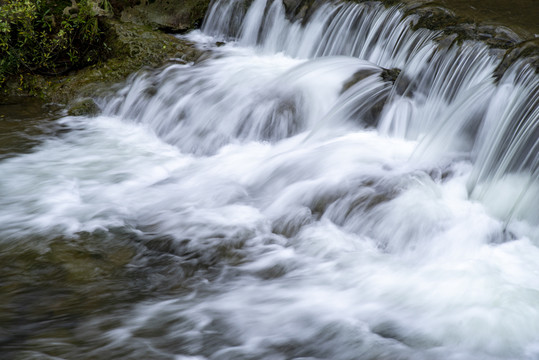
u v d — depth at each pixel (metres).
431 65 5.80
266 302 4.00
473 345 3.59
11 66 7.75
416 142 5.63
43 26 7.88
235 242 4.62
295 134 6.16
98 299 4.03
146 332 3.73
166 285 4.20
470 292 3.96
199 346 3.62
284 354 3.57
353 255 4.42
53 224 4.86
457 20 6.00
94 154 6.27
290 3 7.71
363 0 6.97
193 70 7.33
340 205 4.77
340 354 3.56
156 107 6.99
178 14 8.62
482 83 5.18
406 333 3.69
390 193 4.71
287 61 7.50
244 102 6.47
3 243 4.59
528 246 4.40
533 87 4.70
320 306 3.94
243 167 5.74
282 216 4.87
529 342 3.60
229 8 8.41
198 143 6.43
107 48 7.89
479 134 5.07
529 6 6.26
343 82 6.17
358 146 5.46
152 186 5.57
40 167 5.91
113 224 4.87
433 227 4.47
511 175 4.66
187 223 4.86
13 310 3.90
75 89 7.48
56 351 3.54
